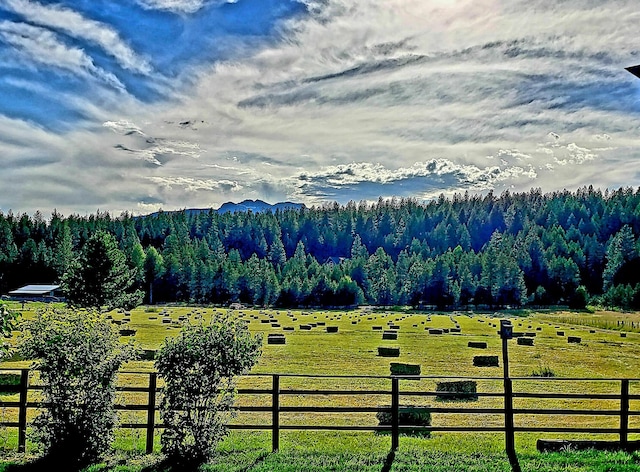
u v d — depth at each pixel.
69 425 8.45
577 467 8.27
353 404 16.12
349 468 8.23
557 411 9.36
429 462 8.59
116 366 8.77
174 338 8.86
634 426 14.02
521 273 87.00
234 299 92.69
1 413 13.86
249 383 19.45
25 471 8.09
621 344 35.88
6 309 8.23
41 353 8.48
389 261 109.25
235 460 8.62
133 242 99.38
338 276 100.25
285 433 12.27
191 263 94.25
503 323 10.20
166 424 8.46
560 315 70.38
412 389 18.75
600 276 100.56
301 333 41.66
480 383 20.45
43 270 97.25
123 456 8.85
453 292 86.88
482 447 10.48
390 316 65.19
